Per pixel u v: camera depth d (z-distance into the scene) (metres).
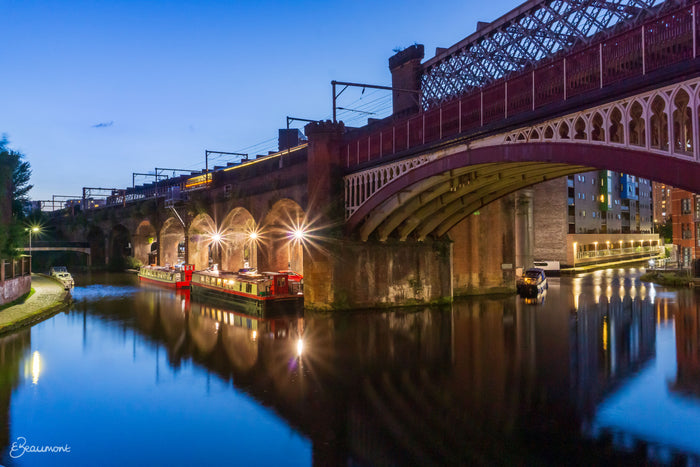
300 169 36.06
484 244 42.66
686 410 15.30
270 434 14.20
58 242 81.31
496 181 28.52
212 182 52.97
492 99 21.47
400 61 37.19
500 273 42.97
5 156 35.75
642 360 21.08
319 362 21.62
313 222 33.31
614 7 23.47
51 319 33.28
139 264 77.94
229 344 25.33
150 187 90.94
